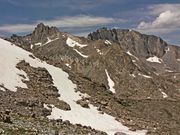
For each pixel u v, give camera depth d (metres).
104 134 92.31
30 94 132.38
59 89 150.88
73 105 137.38
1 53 160.75
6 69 146.25
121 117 143.38
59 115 122.69
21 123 74.00
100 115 137.00
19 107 113.19
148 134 129.50
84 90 161.50
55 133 67.88
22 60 163.50
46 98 134.25
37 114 112.56
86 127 97.50
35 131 65.38
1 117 72.25
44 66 172.25
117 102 167.38
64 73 175.62
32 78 149.50
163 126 152.00
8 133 59.25
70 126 90.06
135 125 137.50
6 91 125.50
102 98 159.75
